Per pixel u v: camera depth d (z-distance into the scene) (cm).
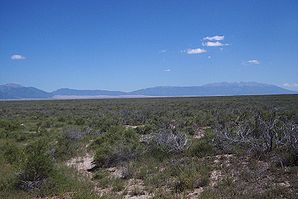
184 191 1207
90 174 1588
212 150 1723
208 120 3216
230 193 1116
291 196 1026
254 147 1588
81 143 2311
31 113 5828
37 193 1257
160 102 9838
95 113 5466
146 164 1623
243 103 7106
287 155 1391
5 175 1453
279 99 8531
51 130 3145
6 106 9112
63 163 1767
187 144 1855
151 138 1989
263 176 1255
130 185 1357
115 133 2373
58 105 9381
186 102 9056
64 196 1238
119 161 1714
